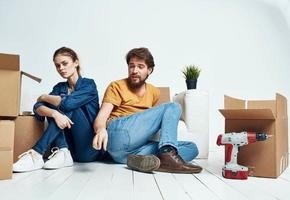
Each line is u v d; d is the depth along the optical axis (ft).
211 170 5.61
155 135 6.02
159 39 10.25
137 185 4.20
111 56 10.04
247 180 4.67
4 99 4.72
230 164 4.83
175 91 10.16
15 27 9.67
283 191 3.94
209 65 10.36
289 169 5.93
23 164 5.13
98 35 10.03
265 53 10.55
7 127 4.62
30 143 6.05
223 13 10.52
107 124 5.88
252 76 10.46
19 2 9.73
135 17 10.21
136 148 5.85
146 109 5.83
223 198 3.56
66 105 5.73
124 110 6.05
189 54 10.32
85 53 9.95
